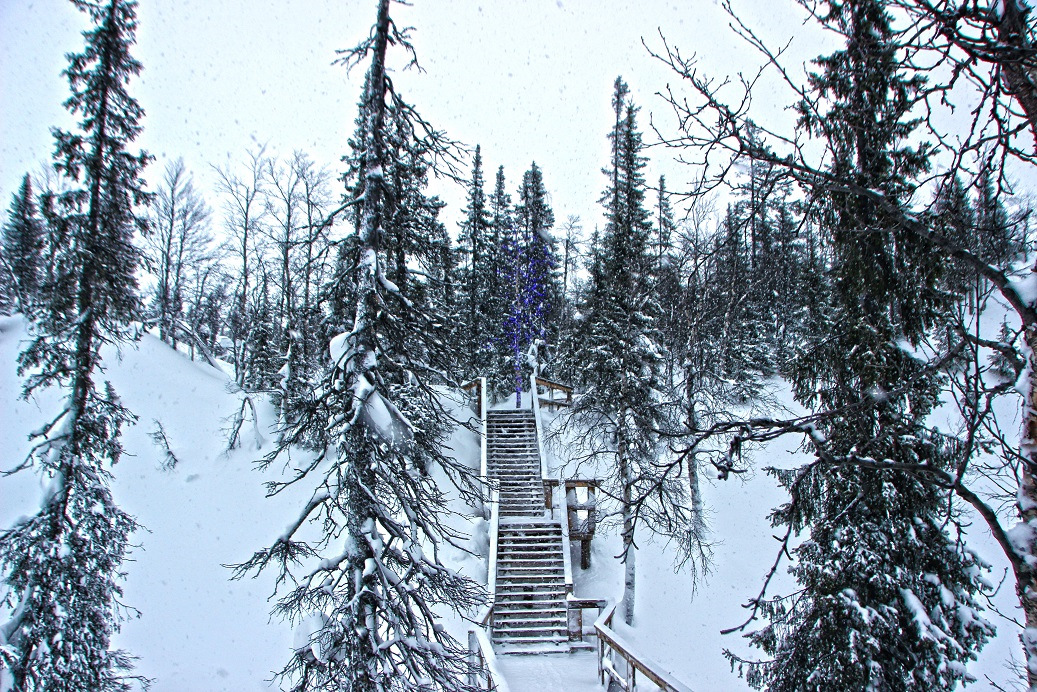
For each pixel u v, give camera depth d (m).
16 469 11.62
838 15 3.27
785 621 8.48
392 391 9.91
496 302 28.05
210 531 20.06
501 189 31.31
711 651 13.74
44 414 25.58
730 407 19.27
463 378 24.25
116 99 12.38
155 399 29.62
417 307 9.53
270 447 25.94
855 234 3.56
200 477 23.67
